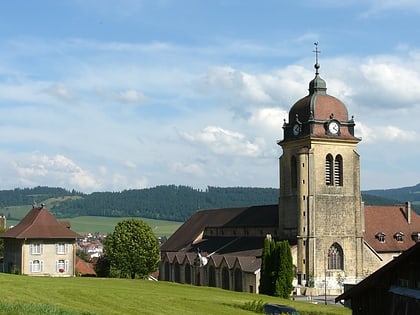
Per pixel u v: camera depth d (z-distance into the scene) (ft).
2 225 506.48
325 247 343.46
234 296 262.67
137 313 178.60
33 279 240.73
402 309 98.99
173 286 290.97
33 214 382.01
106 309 178.81
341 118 350.84
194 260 394.32
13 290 189.57
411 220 393.50
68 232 369.71
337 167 350.23
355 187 352.69
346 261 347.56
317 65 357.41
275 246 317.01
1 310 131.03
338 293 342.44
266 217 385.70
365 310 108.37
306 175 342.85
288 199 355.56
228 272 357.20
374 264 357.00
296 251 341.41
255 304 224.74
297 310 230.07
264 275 317.22
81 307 176.35
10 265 378.12
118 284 267.80
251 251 368.27
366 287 105.60
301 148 348.18
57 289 205.77
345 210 349.20
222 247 401.90
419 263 96.37
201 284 384.88
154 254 392.88
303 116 350.02
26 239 357.41
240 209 426.10
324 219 344.49
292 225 351.46
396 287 102.01
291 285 313.32
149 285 280.51
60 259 365.20
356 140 350.84
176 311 192.13
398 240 379.76
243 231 401.70
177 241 458.91
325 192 345.51
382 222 383.86
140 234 390.83
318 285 338.95
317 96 351.67
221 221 431.02
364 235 371.76
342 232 347.77
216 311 204.85
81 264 437.99
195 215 476.54
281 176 362.12
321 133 345.92
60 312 140.56
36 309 138.51
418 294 94.63
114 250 387.75
